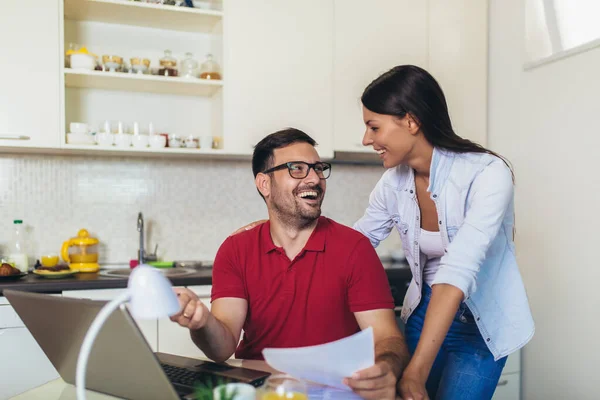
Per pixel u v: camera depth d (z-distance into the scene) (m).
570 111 2.63
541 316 2.81
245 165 3.15
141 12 2.72
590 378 2.51
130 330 0.85
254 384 1.09
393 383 1.04
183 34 3.02
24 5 2.46
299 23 2.88
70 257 2.71
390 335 1.37
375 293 1.44
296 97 2.87
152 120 2.97
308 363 0.92
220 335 1.33
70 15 2.77
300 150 1.50
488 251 1.62
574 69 2.61
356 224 1.96
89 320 0.91
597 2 2.50
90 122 2.86
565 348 2.65
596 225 2.48
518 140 2.98
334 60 2.94
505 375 2.89
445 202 1.57
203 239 3.07
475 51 3.19
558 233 2.70
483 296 1.62
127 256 2.94
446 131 1.51
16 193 2.76
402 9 3.06
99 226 2.90
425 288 1.80
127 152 2.72
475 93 3.18
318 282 1.46
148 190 2.98
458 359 1.66
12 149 2.59
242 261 1.50
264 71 2.82
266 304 1.47
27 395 1.15
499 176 1.44
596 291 2.48
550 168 2.75
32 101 2.47
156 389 0.97
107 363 1.01
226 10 2.76
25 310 1.07
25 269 2.60
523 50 2.94
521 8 2.97
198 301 1.17
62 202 2.84
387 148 1.51
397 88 1.44
